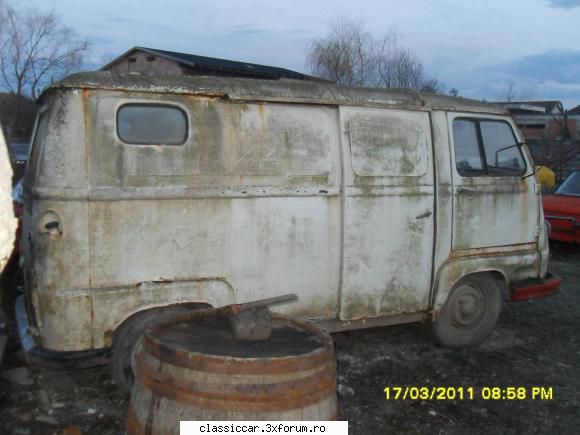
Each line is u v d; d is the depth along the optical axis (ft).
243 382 7.41
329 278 14.11
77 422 11.93
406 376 14.96
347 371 15.06
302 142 13.64
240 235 12.92
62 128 11.38
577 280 26.94
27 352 11.77
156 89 12.10
